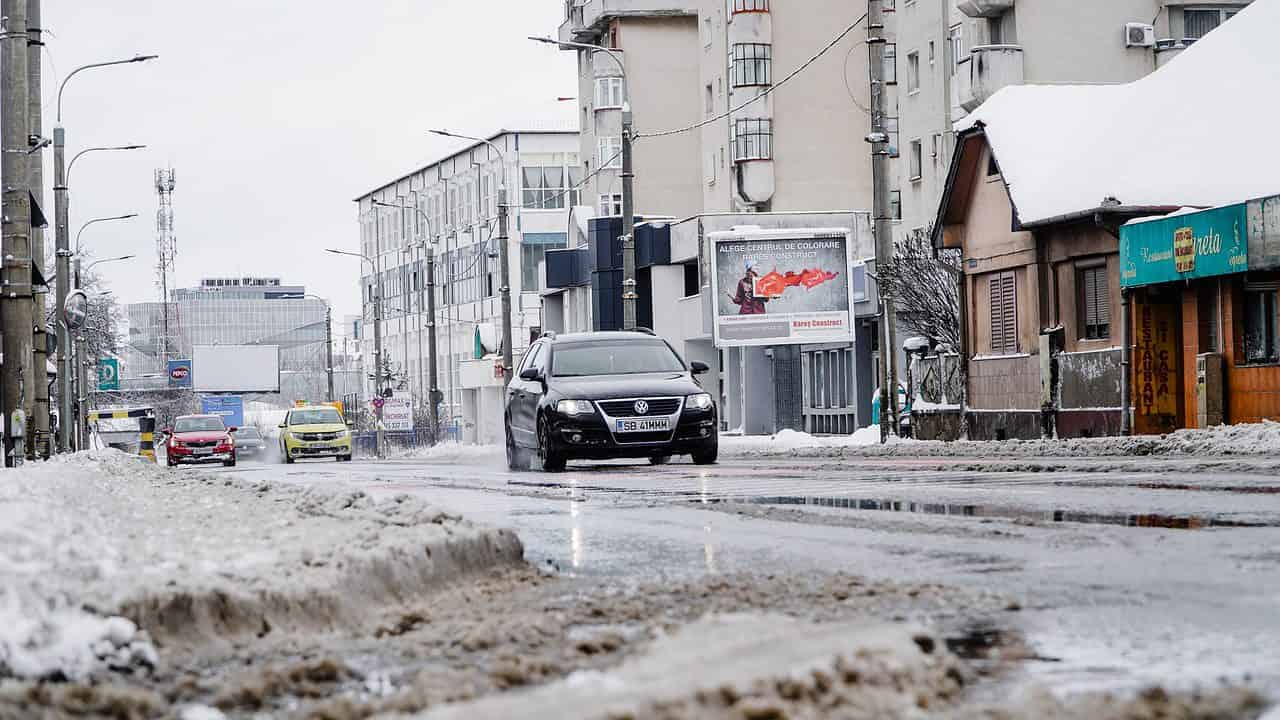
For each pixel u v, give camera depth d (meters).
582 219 76.94
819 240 48.53
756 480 17.73
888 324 33.47
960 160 36.47
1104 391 30.84
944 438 37.62
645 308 67.25
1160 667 5.14
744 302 48.31
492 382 90.56
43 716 4.67
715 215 60.66
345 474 27.39
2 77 28.66
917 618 6.29
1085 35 50.53
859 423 50.12
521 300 110.25
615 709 4.07
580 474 22.08
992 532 9.81
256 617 6.45
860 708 4.32
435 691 4.92
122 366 132.88
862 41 69.38
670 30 81.69
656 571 8.49
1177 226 27.38
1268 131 31.31
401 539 8.10
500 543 8.89
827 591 7.07
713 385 62.22
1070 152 33.38
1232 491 12.63
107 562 6.77
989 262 36.03
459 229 120.38
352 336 157.00
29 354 28.77
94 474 17.66
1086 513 10.96
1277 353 26.00
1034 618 6.24
